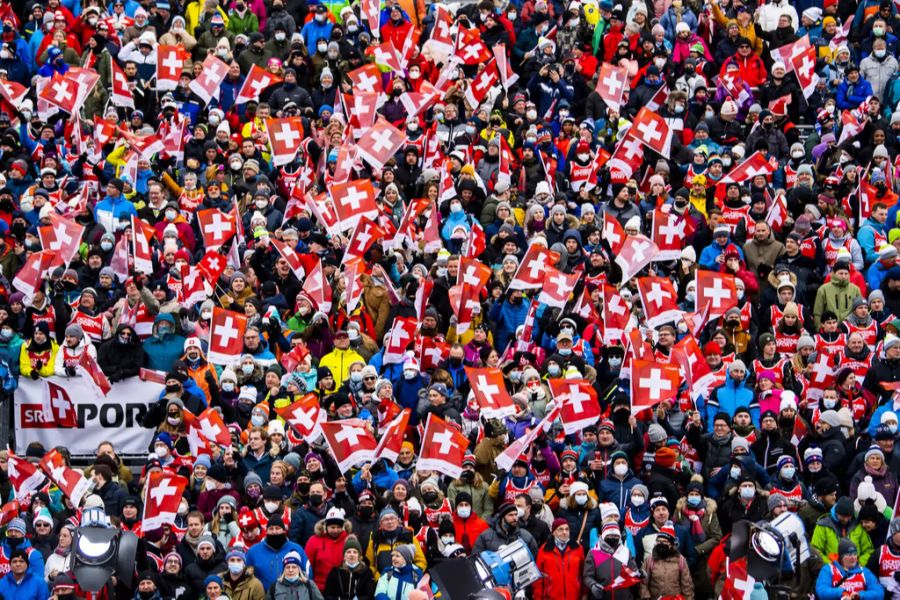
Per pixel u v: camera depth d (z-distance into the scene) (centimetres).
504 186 8506
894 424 6900
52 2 9681
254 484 6631
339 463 6656
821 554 6594
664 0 10025
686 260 8069
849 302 7888
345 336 7419
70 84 8869
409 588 6253
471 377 6956
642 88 9406
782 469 6744
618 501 6731
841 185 8694
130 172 8538
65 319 7644
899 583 6531
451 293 7556
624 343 7475
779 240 8388
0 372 7288
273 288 7756
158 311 7475
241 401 7112
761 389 7162
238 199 8512
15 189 8688
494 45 9794
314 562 6406
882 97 9625
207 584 6209
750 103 9362
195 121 9238
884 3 9750
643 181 8912
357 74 9138
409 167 8725
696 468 6950
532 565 5975
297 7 9962
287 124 8581
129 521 6519
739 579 6191
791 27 9756
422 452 6712
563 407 6944
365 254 8094
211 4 9694
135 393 7400
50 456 6688
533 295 7912
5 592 6275
